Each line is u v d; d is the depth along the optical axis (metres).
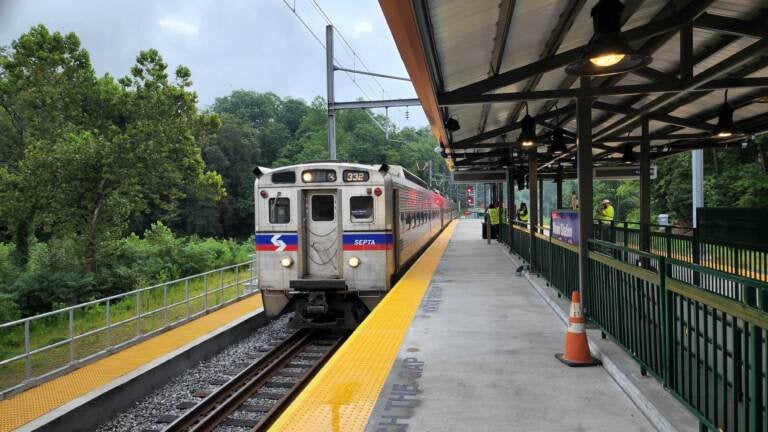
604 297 6.44
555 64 6.94
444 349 6.46
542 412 4.50
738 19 6.02
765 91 9.70
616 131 14.04
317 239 10.67
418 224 16.84
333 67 18.16
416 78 6.39
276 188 10.59
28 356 7.47
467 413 4.50
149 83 20.52
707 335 3.72
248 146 59.84
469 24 6.14
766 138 29.64
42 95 20.62
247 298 14.56
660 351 4.59
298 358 9.48
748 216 8.40
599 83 9.20
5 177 17.12
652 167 23.48
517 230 17.11
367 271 10.43
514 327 7.57
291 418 4.43
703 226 9.34
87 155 17.23
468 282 11.95
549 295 9.59
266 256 10.61
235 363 9.43
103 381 7.62
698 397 3.85
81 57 21.39
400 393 4.99
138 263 19.58
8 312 13.73
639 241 12.39
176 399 7.71
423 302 9.53
